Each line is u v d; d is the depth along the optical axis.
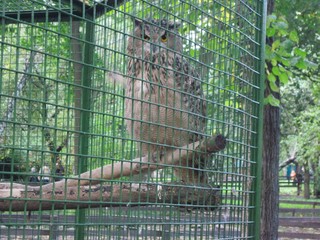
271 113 10.80
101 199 3.11
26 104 4.78
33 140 5.03
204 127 4.27
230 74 3.92
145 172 3.73
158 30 4.11
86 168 5.08
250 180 4.24
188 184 3.62
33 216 4.51
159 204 3.40
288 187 47.59
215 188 3.79
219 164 3.98
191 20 3.92
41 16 5.52
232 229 3.98
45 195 3.19
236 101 4.16
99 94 5.13
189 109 4.20
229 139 3.89
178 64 4.66
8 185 3.41
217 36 3.79
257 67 4.41
